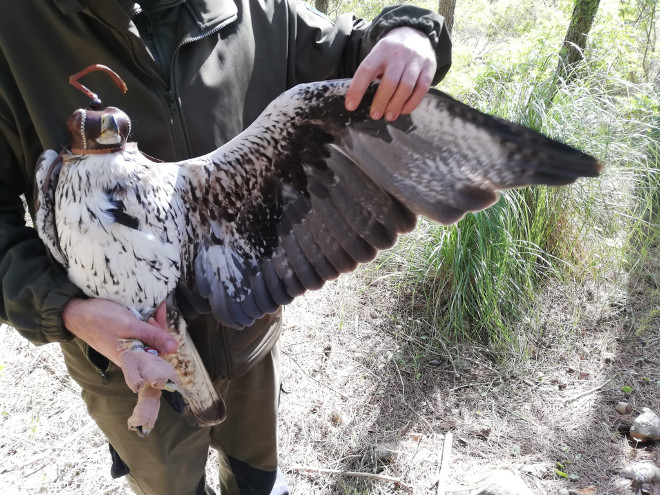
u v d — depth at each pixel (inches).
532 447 110.3
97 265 46.2
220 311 54.1
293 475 104.5
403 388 123.3
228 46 57.1
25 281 50.0
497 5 402.0
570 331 136.6
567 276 144.5
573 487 102.0
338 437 112.0
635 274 152.0
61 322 48.6
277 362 74.8
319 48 64.2
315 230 54.3
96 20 50.6
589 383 125.1
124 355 43.7
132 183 46.1
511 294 137.0
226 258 53.9
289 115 49.1
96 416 64.6
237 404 73.4
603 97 163.9
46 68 51.9
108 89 52.9
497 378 126.0
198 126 56.0
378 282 147.7
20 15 50.2
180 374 52.4
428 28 50.7
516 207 139.3
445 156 47.9
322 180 52.6
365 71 44.6
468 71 232.7
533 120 144.3
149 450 64.6
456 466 106.3
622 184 151.9
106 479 101.0
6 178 57.2
